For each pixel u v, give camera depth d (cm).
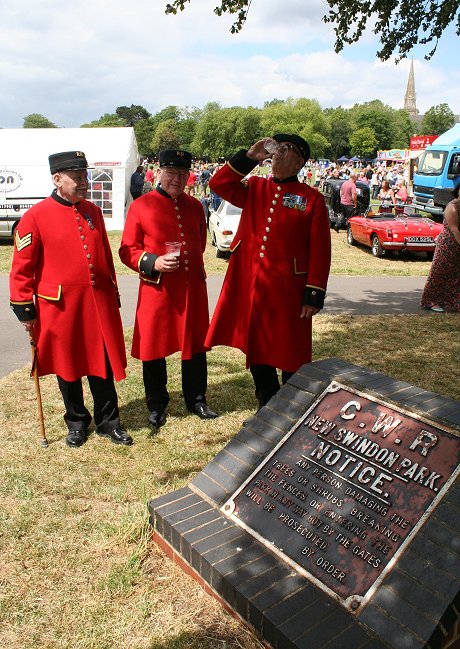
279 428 317
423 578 228
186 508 306
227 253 1406
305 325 435
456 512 239
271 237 419
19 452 429
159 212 456
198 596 279
